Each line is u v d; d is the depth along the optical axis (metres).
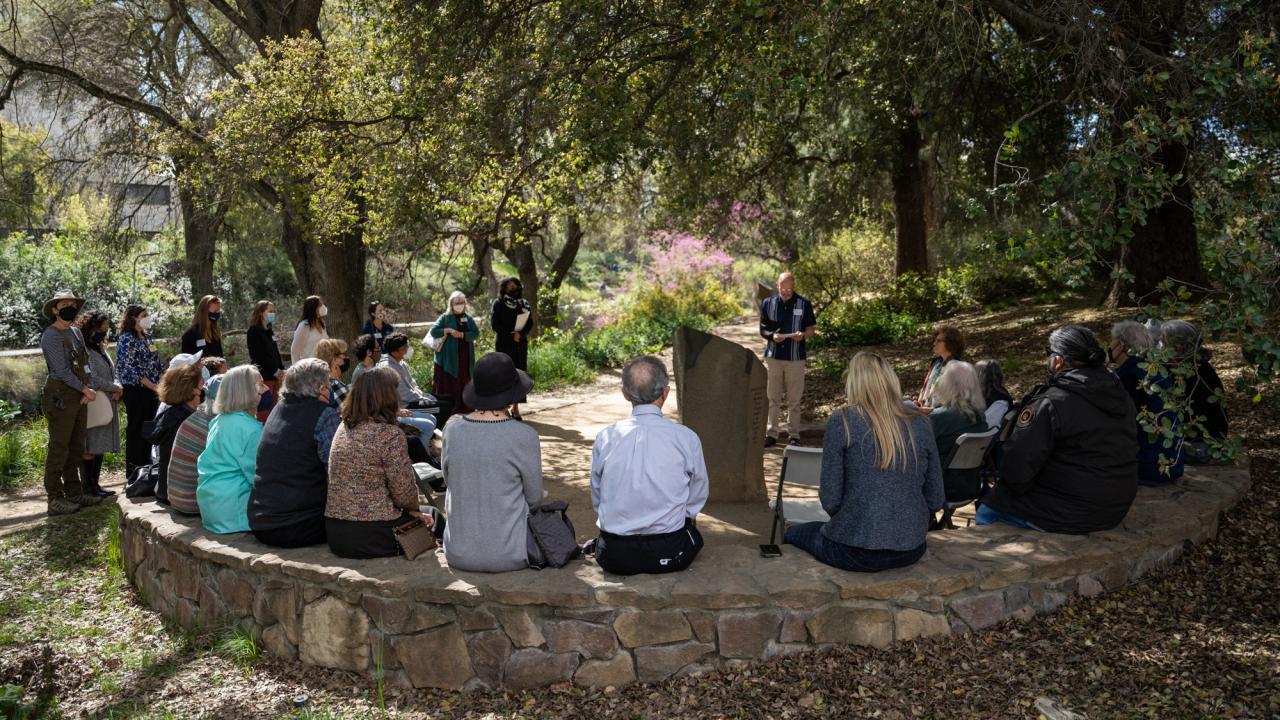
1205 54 5.44
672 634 3.76
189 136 12.00
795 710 3.44
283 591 4.31
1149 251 11.30
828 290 19.95
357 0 9.91
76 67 14.65
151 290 20.55
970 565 3.95
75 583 5.79
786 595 3.75
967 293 17.12
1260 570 4.30
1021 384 9.27
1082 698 3.34
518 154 8.84
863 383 3.82
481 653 3.87
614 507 3.86
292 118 10.09
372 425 4.22
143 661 4.48
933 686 3.52
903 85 10.41
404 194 9.35
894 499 3.79
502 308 8.91
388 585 3.94
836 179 18.27
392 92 9.73
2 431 10.30
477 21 8.38
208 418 5.27
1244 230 3.79
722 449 5.69
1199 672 3.46
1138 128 4.34
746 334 18.81
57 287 18.75
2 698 3.75
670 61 8.46
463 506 4.01
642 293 23.77
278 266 23.17
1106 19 6.11
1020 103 11.51
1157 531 4.33
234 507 4.85
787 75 6.75
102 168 15.49
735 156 13.88
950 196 16.30
